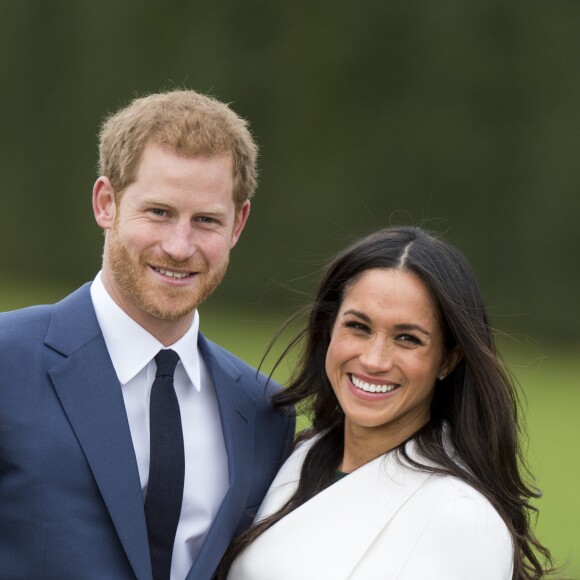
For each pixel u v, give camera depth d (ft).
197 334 42.47
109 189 39.93
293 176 244.22
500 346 217.36
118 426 38.37
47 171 257.96
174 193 38.29
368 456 41.70
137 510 37.88
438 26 238.07
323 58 244.01
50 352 38.52
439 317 39.81
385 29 241.76
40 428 37.42
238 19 246.47
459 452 40.68
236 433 41.65
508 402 40.47
